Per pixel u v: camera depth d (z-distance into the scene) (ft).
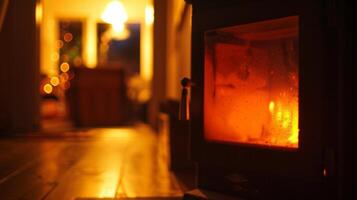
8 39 10.07
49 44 17.80
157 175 5.60
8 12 9.92
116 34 20.02
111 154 7.44
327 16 3.06
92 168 5.99
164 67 13.24
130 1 16.88
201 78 3.89
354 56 2.98
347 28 2.99
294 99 3.40
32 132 10.73
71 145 8.77
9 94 10.27
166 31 13.14
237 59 3.92
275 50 3.61
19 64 10.41
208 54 3.89
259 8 3.46
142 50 18.80
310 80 3.11
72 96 15.17
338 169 3.01
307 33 3.14
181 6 8.44
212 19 3.80
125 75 15.69
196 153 3.92
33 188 4.69
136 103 19.86
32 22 10.34
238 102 3.86
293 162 3.23
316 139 3.09
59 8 17.60
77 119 14.98
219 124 3.89
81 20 18.53
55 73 19.04
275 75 3.62
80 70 14.97
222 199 3.57
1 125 10.29
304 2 3.16
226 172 3.72
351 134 2.97
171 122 5.98
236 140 3.77
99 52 19.93
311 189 3.17
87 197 4.32
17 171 5.69
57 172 5.66
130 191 4.63
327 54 3.07
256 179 3.50
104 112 15.26
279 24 3.45
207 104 3.89
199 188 3.92
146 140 9.96
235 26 3.63
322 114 3.06
